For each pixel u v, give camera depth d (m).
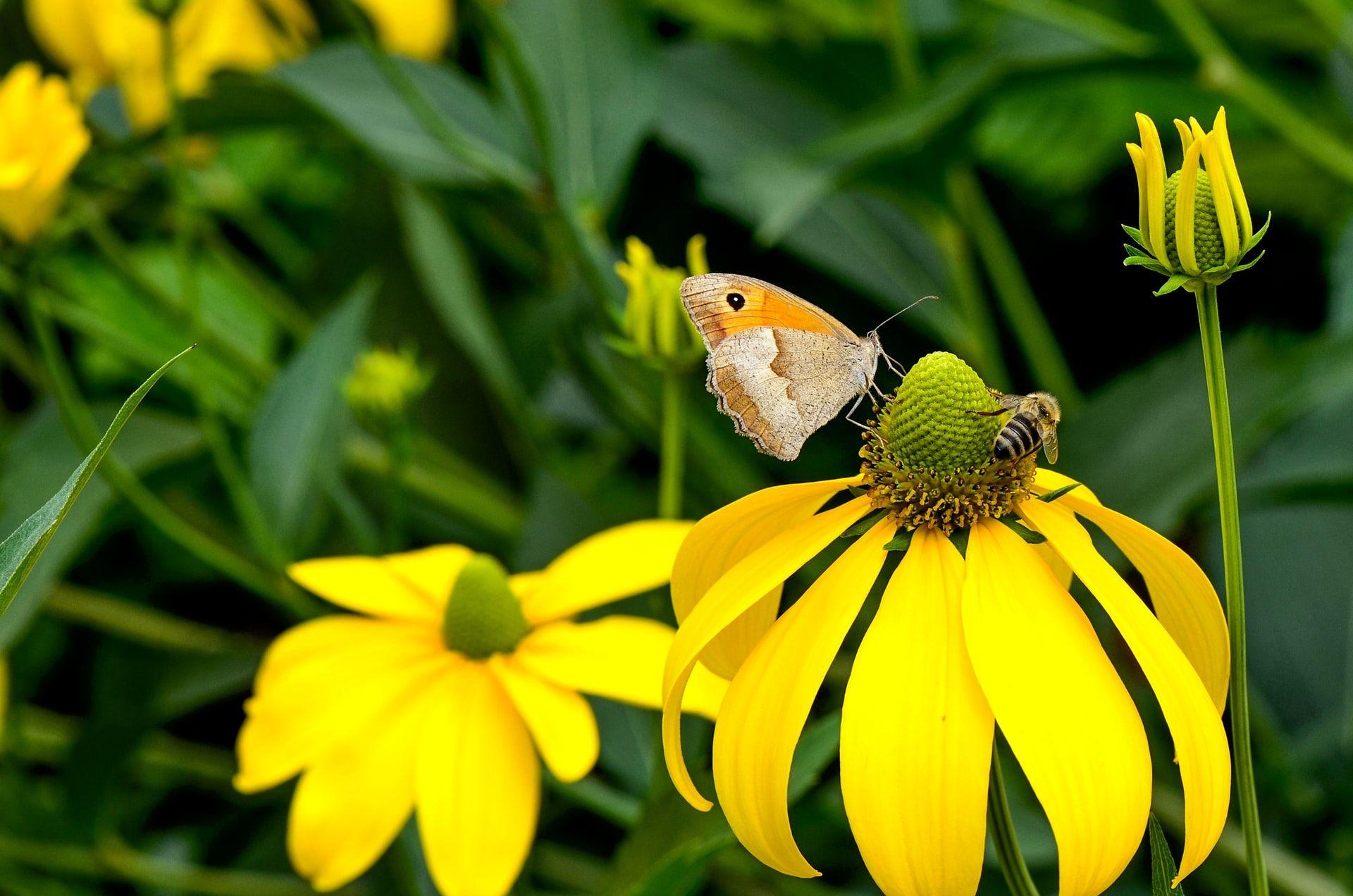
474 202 0.98
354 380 0.79
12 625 0.77
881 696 0.62
